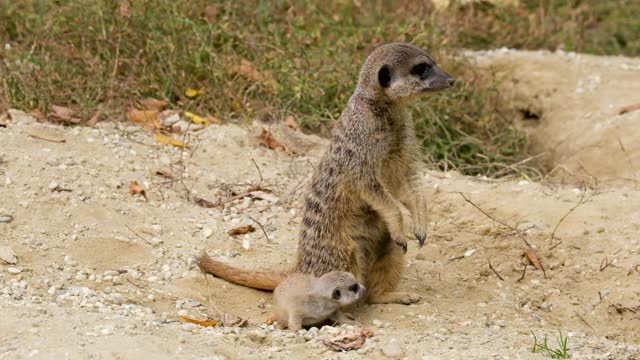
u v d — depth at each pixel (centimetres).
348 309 808
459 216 977
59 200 891
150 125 1101
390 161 816
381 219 810
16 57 1164
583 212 959
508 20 1550
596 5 1702
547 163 1249
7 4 1245
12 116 1054
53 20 1211
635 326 831
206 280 825
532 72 1395
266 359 663
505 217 966
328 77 1208
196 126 1115
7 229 839
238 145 1085
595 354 708
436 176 1066
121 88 1141
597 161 1176
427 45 1315
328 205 796
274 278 816
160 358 628
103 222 879
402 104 799
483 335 748
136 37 1200
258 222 930
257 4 1334
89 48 1199
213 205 959
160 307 775
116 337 655
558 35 1567
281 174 1035
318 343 698
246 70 1208
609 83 1351
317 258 800
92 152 1008
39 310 693
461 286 877
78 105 1120
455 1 1469
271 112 1170
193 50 1205
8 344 637
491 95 1338
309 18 1350
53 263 809
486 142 1245
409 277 886
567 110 1306
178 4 1255
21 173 920
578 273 891
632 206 964
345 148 788
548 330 786
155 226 894
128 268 827
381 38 1320
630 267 873
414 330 766
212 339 687
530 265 909
